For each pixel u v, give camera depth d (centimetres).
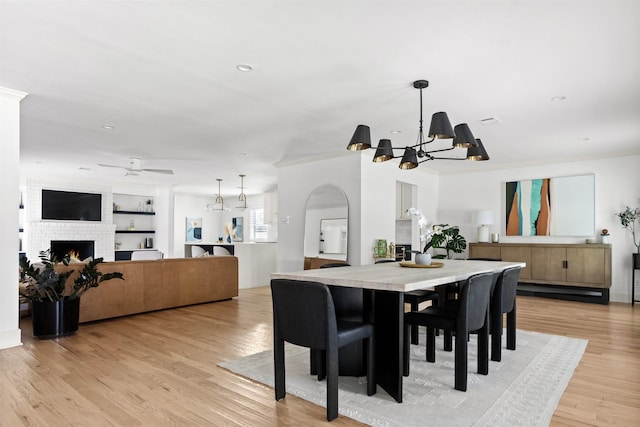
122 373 293
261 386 271
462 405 240
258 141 532
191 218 1200
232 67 301
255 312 525
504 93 352
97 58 286
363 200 583
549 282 632
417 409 235
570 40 257
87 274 417
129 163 684
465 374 261
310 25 240
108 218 921
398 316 245
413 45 265
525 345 369
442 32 248
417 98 364
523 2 215
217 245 834
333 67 299
